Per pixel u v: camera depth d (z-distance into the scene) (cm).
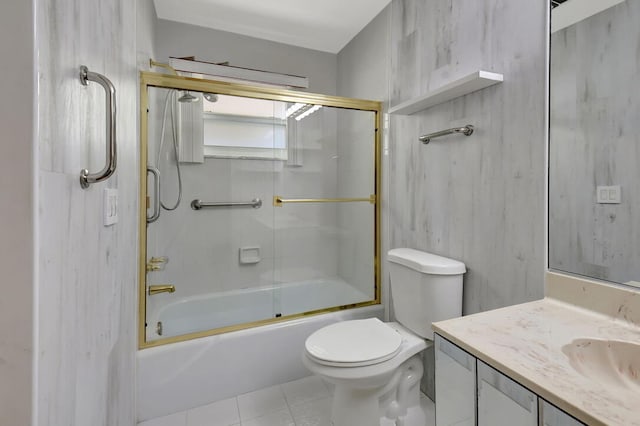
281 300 236
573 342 77
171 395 157
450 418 81
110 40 103
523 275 120
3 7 50
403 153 193
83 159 78
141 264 162
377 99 221
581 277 102
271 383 180
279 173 242
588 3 100
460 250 150
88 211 81
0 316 51
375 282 221
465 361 76
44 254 57
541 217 113
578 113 103
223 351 168
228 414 157
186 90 187
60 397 65
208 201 221
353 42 254
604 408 52
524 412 61
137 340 156
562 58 106
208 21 230
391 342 138
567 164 106
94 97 87
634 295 86
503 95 127
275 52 260
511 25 123
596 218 99
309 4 209
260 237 240
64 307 67
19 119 51
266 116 230
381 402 142
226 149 224
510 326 85
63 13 65
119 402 119
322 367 126
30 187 52
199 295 220
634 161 90
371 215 224
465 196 147
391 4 203
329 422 152
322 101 215
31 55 51
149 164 173
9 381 52
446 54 157
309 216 253
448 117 156
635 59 90
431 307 143
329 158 248
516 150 122
